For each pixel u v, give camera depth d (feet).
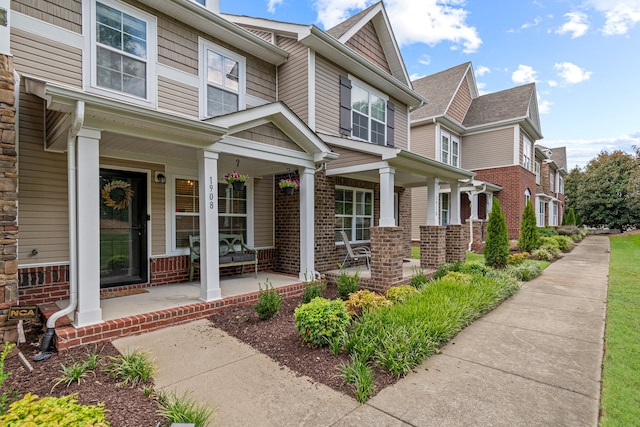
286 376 10.43
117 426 7.54
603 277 26.55
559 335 14.03
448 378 10.37
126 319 13.58
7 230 11.51
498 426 8.01
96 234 13.08
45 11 15.71
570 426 7.98
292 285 20.34
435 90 56.95
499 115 55.21
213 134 16.12
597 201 87.10
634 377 10.21
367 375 9.74
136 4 18.63
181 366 11.05
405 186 35.76
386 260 21.63
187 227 21.76
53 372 10.27
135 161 19.31
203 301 16.46
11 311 11.42
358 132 30.14
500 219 29.30
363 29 32.09
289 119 19.43
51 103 11.60
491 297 18.12
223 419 8.27
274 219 26.78
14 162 11.68
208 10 20.53
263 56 25.31
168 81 19.92
